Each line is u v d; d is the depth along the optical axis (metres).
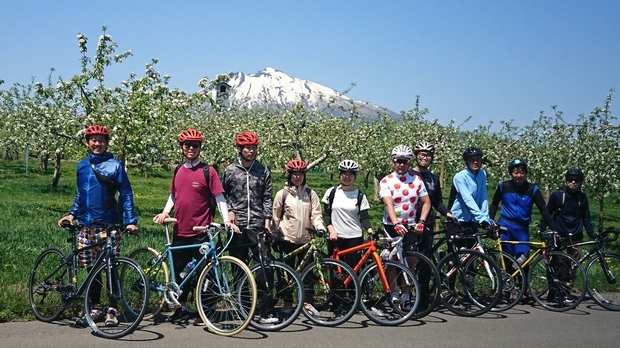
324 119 27.23
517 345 5.73
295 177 6.93
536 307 7.57
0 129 31.89
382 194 7.27
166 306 6.80
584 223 8.39
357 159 26.39
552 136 21.88
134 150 14.93
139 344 5.45
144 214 20.27
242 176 6.69
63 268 6.29
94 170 6.32
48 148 18.17
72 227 6.30
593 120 20.34
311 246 6.62
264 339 5.75
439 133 27.86
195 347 5.40
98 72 14.96
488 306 6.99
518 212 7.98
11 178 32.19
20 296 6.55
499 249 7.77
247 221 6.61
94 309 6.17
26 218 16.30
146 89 15.46
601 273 7.93
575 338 6.04
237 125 27.06
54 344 5.36
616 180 18.48
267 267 6.32
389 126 32.59
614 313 7.28
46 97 15.38
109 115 14.67
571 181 8.26
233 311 6.18
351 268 6.55
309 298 6.66
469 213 7.91
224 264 6.13
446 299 7.22
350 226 7.03
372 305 6.75
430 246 7.65
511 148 23.38
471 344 5.74
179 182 6.45
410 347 5.59
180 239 6.42
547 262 7.59
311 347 5.51
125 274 6.03
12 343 5.36
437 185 7.63
